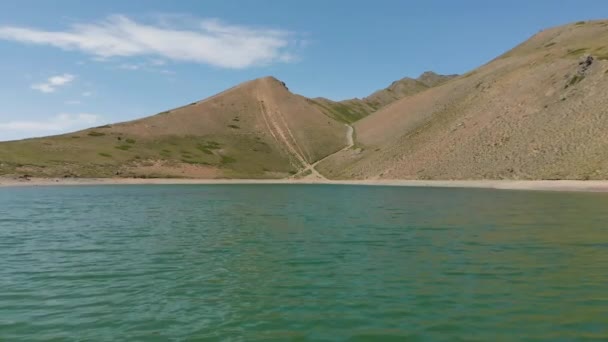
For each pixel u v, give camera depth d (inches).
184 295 572.1
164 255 835.4
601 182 2477.9
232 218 1438.2
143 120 6747.1
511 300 530.9
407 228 1160.8
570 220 1251.8
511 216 1368.1
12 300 555.5
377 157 5083.7
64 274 689.0
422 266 721.0
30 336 438.0
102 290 598.2
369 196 2472.9
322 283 623.5
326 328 450.3
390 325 455.2
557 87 4003.4
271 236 1053.2
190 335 437.4
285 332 441.4
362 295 562.9
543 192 2411.4
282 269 711.7
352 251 856.9
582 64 3973.9
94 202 2135.8
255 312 502.6
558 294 552.1
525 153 3368.6
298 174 5698.8
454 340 414.0
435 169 3939.5
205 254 842.2
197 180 4894.2
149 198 2433.6
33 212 1647.4
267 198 2425.0
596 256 775.1
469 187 3122.5
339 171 5315.0
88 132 5895.7
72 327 461.7
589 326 443.5
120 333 443.8
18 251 881.5
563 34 7632.9
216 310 511.2
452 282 619.2
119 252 867.4
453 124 4697.3
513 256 786.2
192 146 6112.2
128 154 5334.6
